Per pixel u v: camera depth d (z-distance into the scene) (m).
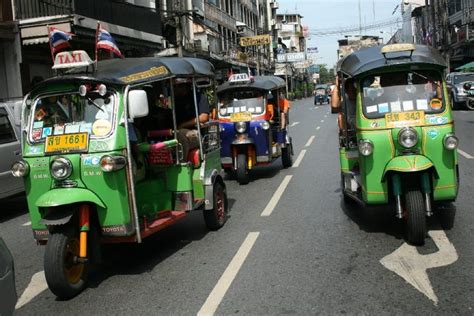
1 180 9.43
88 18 16.23
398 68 6.40
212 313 4.52
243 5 52.78
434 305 4.44
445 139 6.06
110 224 5.39
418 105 6.29
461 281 4.93
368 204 6.40
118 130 5.43
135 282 5.48
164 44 23.64
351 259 5.73
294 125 26.47
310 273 5.36
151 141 6.78
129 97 5.54
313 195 9.34
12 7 16.12
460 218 7.09
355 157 7.10
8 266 3.56
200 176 6.98
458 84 27.45
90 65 5.71
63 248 5.06
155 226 5.96
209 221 7.32
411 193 5.95
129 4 19.66
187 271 5.69
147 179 6.51
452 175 6.13
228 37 44.84
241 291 4.98
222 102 11.48
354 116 7.25
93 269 6.02
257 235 6.96
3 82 16.03
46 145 5.48
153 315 4.58
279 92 12.66
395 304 4.49
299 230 7.07
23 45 16.47
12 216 9.88
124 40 19.09
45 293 5.40
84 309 4.86
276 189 10.20
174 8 28.20
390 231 6.72
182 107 7.40
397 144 6.15
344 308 4.46
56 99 5.66
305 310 4.46
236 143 11.02
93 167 5.30
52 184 5.41
